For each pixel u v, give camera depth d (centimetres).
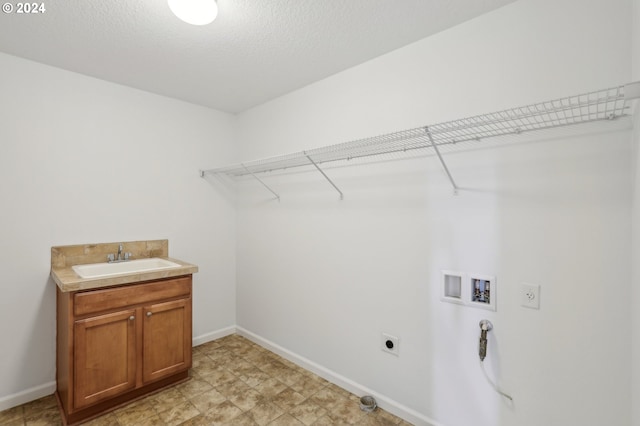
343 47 193
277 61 211
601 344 130
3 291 202
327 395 215
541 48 143
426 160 181
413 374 187
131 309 203
